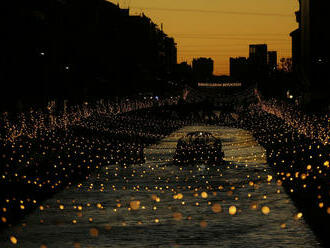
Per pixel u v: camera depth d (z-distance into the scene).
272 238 19.70
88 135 73.81
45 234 20.86
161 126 105.12
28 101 84.19
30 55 86.94
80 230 21.52
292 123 80.19
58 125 73.69
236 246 18.56
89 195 31.05
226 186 34.19
